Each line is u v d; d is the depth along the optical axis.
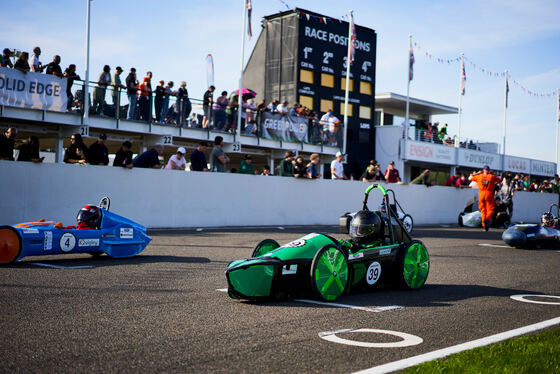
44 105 17.89
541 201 31.03
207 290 6.68
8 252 8.24
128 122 20.39
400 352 4.19
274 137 25.56
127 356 3.95
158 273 7.91
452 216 25.58
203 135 22.69
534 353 4.11
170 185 15.66
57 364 3.73
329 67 35.69
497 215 22.00
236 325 4.96
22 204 12.93
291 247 6.21
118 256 9.42
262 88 36.09
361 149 37.50
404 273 7.06
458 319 5.45
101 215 9.30
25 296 5.97
